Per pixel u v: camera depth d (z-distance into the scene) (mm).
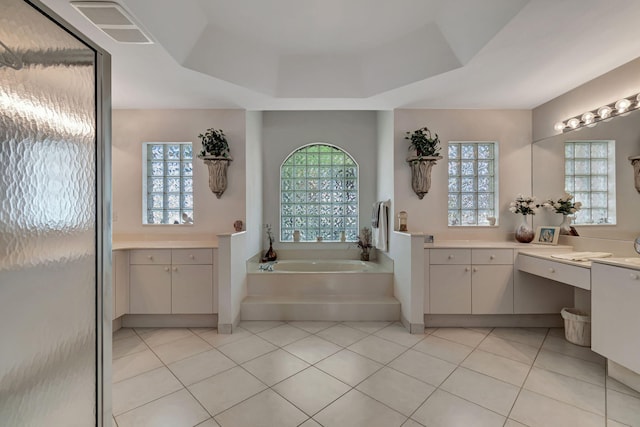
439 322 2967
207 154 3244
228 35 2318
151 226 3365
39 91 814
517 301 2867
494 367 2164
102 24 1747
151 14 1744
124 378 2016
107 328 1069
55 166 864
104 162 1055
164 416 1638
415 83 2629
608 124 2455
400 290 3131
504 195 3346
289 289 3387
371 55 2633
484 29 1939
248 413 1660
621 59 2248
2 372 719
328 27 2275
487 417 1630
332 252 4410
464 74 2457
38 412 811
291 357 2307
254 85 2721
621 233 2371
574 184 2795
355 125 4488
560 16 1717
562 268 2334
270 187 4453
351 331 2826
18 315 757
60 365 881
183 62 2252
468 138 3332
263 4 2004
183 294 2883
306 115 4484
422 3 2018
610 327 1883
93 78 1007
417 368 2145
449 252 2883
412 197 3344
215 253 2891
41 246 819
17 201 753
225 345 2523
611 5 1624
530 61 2254
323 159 4570
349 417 1626
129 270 2859
